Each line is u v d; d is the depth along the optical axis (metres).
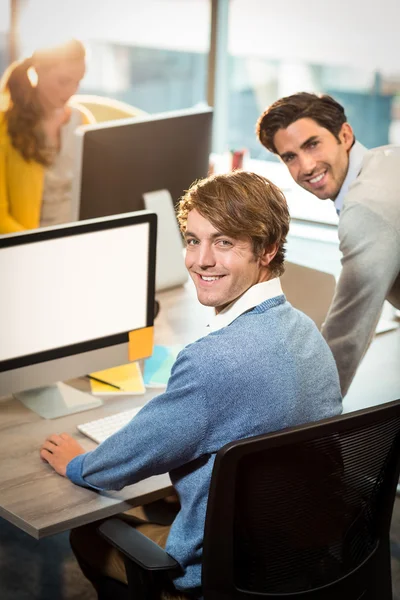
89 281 2.22
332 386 1.72
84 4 4.74
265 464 1.51
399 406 1.58
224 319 1.72
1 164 4.16
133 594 1.67
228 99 5.05
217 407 1.59
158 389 2.34
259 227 1.65
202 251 1.68
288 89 4.81
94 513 1.76
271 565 1.60
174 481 1.72
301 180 2.75
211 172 4.24
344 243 2.42
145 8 4.86
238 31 4.91
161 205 2.87
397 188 2.38
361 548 1.71
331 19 4.55
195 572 1.66
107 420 2.12
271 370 1.60
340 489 1.60
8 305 2.10
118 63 4.91
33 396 2.24
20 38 4.67
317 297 2.75
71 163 4.26
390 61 4.45
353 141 2.70
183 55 5.04
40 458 1.96
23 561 2.63
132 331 2.33
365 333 2.40
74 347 2.23
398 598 2.50
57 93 4.14
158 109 5.10
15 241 2.06
